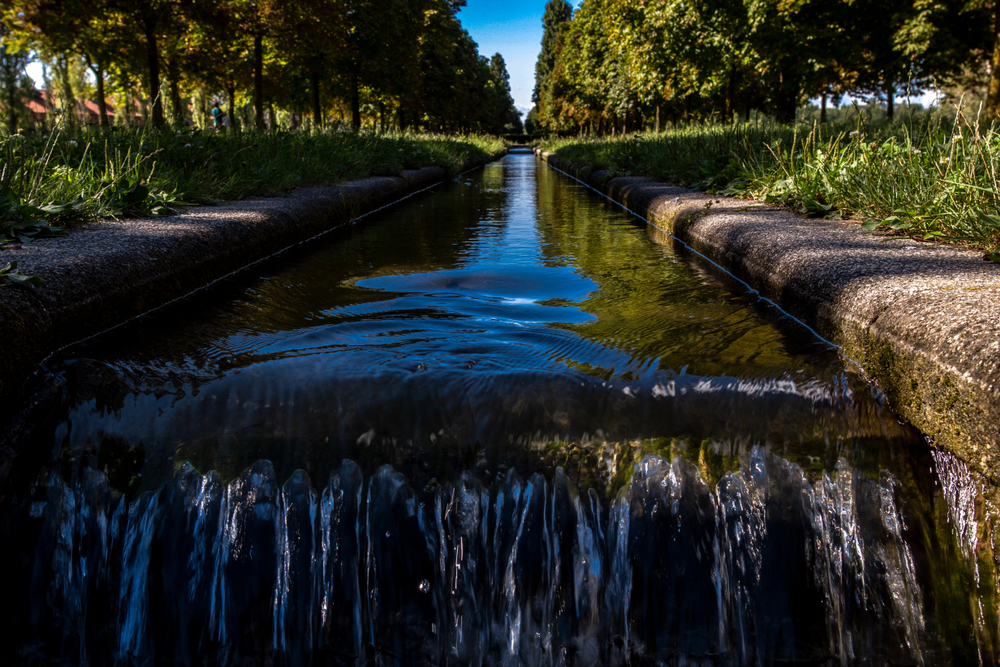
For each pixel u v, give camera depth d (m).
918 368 1.87
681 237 5.23
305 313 3.04
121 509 1.97
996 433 1.56
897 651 1.76
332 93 22.72
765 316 2.94
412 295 3.43
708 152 8.01
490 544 1.95
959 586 1.67
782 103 14.89
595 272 4.05
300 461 2.00
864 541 1.85
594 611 1.90
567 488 1.96
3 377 1.92
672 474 1.93
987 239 2.92
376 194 7.95
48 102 6.67
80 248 2.89
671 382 2.11
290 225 4.93
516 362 2.29
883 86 14.21
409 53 21.92
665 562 1.89
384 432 2.01
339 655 1.90
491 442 2.00
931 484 1.79
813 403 2.03
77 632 1.91
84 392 2.08
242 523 1.93
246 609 1.90
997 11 11.16
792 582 1.87
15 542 1.89
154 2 13.96
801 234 3.55
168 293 3.12
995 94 11.02
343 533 1.95
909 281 2.30
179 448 2.00
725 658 1.86
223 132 7.77
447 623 1.93
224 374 2.20
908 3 12.53
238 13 15.10
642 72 17.14
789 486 1.93
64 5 13.76
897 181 3.97
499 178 15.98
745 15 13.53
